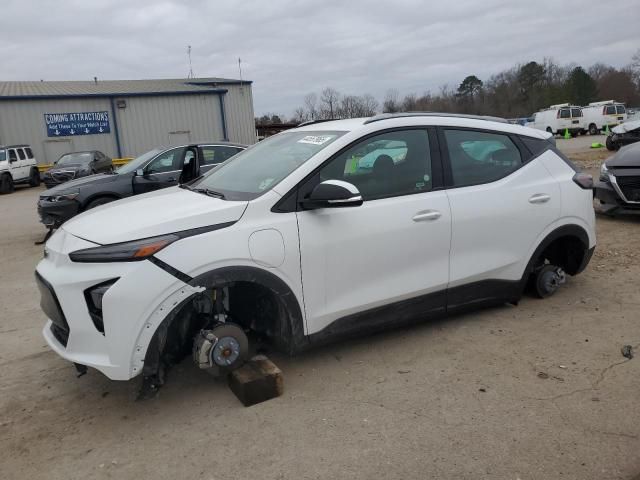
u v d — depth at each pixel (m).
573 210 4.64
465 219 4.07
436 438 2.94
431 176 4.02
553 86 79.44
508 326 4.36
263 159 4.12
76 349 3.11
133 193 9.49
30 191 23.11
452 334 4.25
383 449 2.86
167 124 30.00
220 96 31.09
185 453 2.92
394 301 3.86
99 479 2.75
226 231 3.23
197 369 3.84
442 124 4.16
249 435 3.04
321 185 3.34
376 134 3.84
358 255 3.65
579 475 2.61
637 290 5.08
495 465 2.70
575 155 21.86
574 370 3.62
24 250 8.99
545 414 3.12
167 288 3.03
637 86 84.69
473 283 4.22
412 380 3.57
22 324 5.12
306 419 3.18
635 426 2.97
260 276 3.29
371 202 3.76
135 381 3.74
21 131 27.30
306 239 3.45
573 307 4.71
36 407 3.48
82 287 3.03
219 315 3.42
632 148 8.34
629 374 3.53
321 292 3.55
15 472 2.84
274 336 3.64
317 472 2.71
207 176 4.42
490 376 3.58
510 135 4.51
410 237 3.84
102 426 3.22
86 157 22.62
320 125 4.31
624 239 7.06
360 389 3.49
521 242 4.40
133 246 3.02
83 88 31.91
